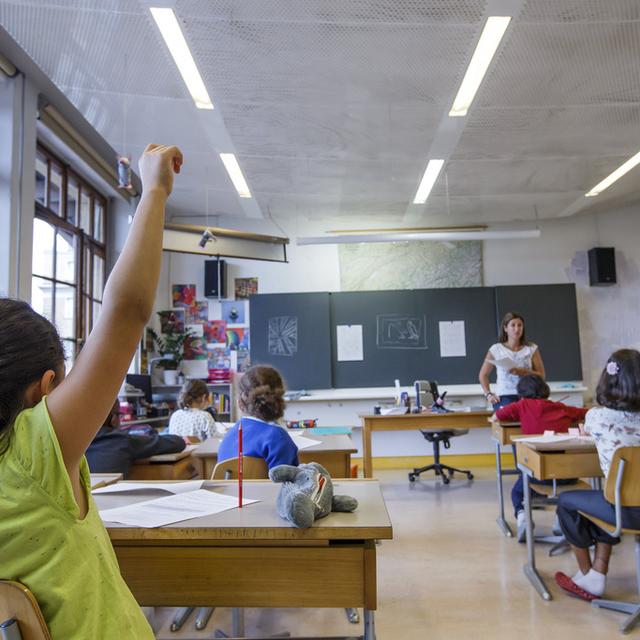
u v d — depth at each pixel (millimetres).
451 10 2637
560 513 2559
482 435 6316
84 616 644
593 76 3262
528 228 6629
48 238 4449
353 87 3369
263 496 1450
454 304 6430
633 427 2266
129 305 654
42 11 2707
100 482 1713
